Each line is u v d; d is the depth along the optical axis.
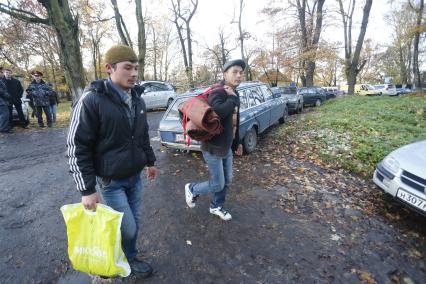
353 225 2.99
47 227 2.92
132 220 1.88
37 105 8.42
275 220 3.04
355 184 4.12
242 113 5.09
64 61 9.48
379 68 46.72
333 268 2.31
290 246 2.59
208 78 24.14
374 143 5.43
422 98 12.32
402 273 2.29
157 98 12.44
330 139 6.02
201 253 2.47
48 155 5.63
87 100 1.55
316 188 3.91
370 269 2.32
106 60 1.60
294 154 5.44
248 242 2.63
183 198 3.57
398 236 2.82
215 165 2.53
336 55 19.66
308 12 20.84
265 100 6.66
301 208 3.33
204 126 2.17
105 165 1.69
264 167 4.75
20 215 3.18
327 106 12.40
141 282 2.12
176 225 2.93
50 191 3.86
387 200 3.60
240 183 4.06
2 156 5.57
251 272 2.24
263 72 29.70
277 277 2.19
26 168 4.84
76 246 1.68
